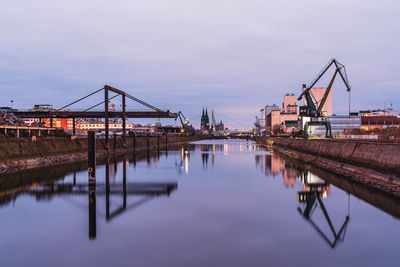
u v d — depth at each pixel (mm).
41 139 67875
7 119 96312
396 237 20875
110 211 27562
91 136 38312
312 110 101312
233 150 126812
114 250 18719
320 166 61219
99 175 49375
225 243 19844
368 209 27797
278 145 139625
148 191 36656
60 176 46562
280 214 26734
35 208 28391
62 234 21547
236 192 36344
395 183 33094
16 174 47688
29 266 16672
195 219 25219
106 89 99812
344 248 19016
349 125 120500
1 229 22594
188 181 44438
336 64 97562
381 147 40812
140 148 131500
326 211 27312
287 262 17062
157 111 110688
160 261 17188
